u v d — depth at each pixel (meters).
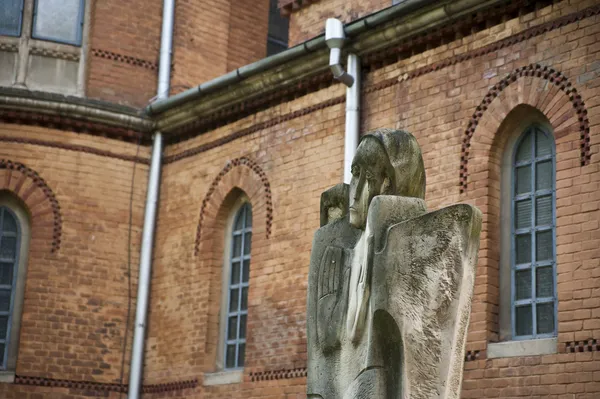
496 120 14.17
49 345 19.14
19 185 19.61
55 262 19.48
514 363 13.10
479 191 14.16
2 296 19.56
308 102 17.44
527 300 13.56
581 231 12.77
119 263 19.83
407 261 5.68
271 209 17.64
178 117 19.80
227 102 18.81
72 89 20.59
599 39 13.07
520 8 14.11
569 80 13.30
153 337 19.38
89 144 20.08
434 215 5.70
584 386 12.29
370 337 5.77
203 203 19.12
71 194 19.81
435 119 15.03
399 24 15.47
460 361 5.63
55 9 20.89
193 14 21.52
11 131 19.75
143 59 20.95
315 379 6.34
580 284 12.62
